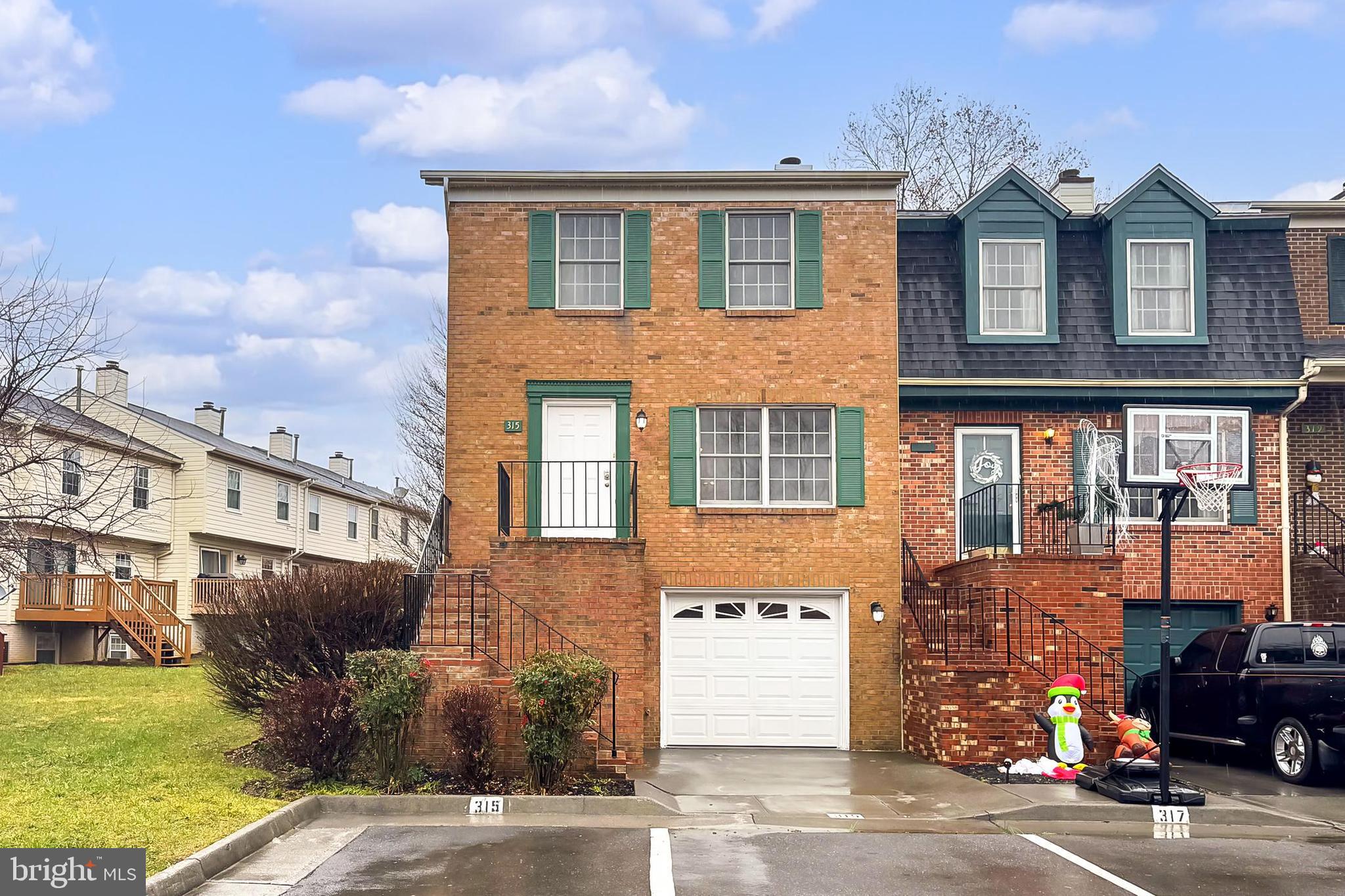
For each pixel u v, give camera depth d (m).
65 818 9.77
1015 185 18.42
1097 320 18.22
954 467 17.69
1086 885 8.84
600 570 14.97
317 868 9.01
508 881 8.65
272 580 15.45
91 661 29.08
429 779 12.56
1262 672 14.02
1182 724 15.34
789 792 12.73
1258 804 12.23
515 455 17.20
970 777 13.59
